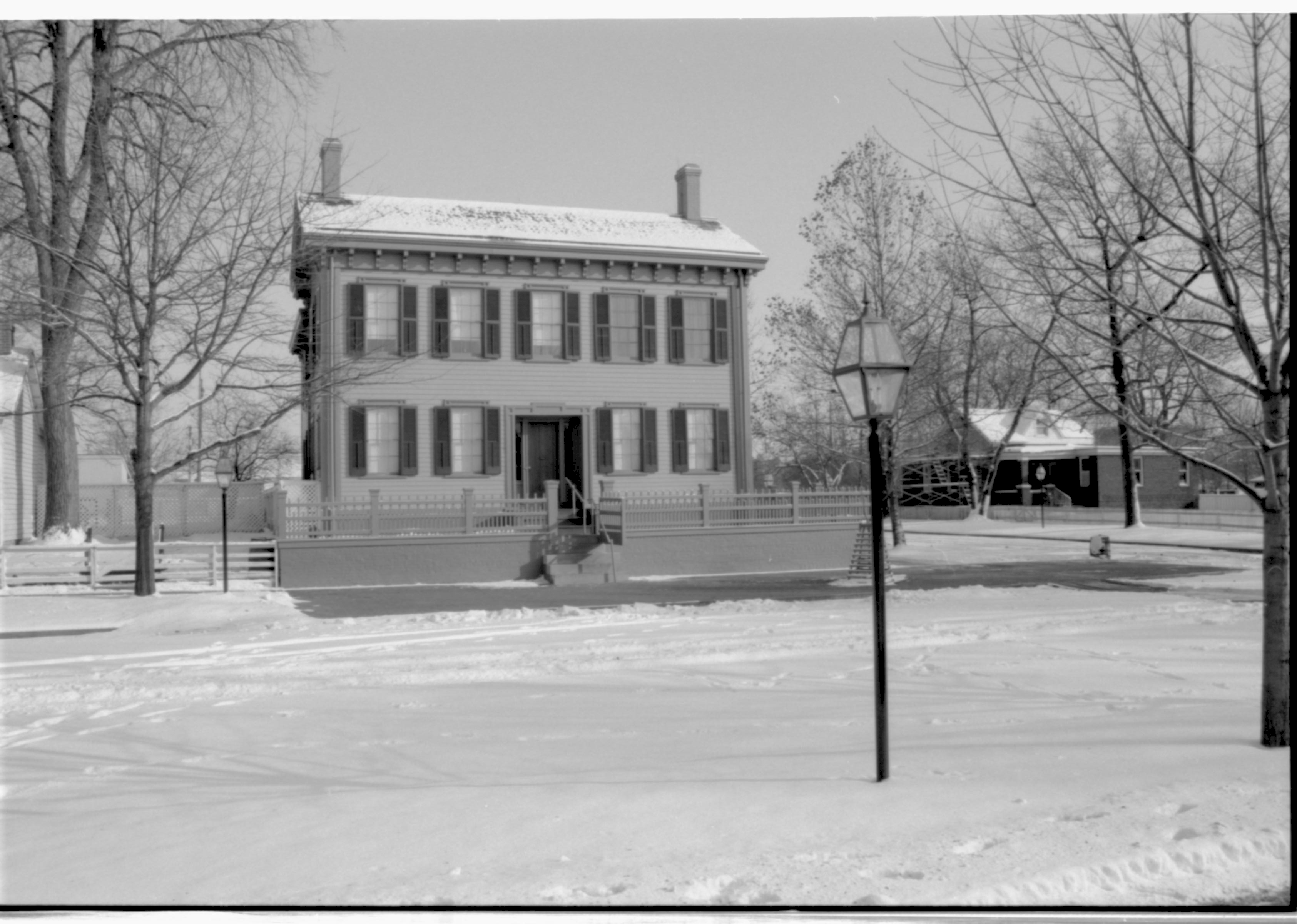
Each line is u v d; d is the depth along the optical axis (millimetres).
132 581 21859
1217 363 11383
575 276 28312
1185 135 7742
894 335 6973
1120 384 9305
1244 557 29344
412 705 9664
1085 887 4719
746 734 7953
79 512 27953
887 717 6383
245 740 8359
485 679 11094
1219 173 8039
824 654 12258
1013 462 61750
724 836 5344
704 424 29453
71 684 11023
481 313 27438
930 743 7379
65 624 16688
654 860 5020
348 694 10398
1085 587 20984
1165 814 5516
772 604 18281
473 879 4840
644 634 14547
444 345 26984
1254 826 5258
